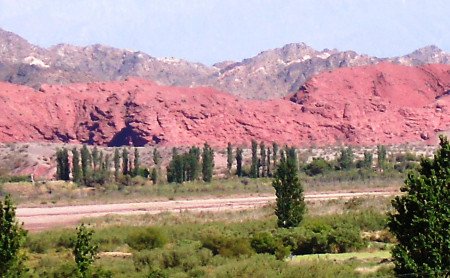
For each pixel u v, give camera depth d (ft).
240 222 250.78
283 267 141.38
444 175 101.35
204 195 397.80
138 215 296.71
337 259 160.15
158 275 139.85
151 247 193.57
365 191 397.39
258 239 175.52
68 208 343.87
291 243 181.06
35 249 194.49
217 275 137.39
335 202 310.65
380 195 341.00
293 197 211.00
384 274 126.72
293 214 209.77
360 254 170.91
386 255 166.09
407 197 100.89
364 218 226.17
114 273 142.41
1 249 95.45
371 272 132.77
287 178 211.20
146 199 381.40
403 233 100.89
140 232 197.67
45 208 343.05
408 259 98.84
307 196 374.02
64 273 134.62
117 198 382.42
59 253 186.70
